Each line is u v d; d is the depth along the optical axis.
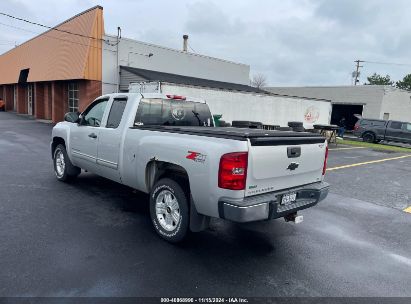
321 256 4.16
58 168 7.13
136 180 4.84
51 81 24.31
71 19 23.22
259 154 3.63
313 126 21.72
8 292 3.01
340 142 23.27
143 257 3.84
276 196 3.87
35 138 14.66
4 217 4.82
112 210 5.38
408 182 9.44
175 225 4.22
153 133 4.52
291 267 3.82
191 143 3.90
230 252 4.12
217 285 3.34
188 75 27.77
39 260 3.61
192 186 3.88
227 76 31.80
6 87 36.03
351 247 4.50
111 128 5.36
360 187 8.44
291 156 4.03
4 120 24.16
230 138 3.58
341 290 3.39
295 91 38.44
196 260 3.85
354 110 36.12
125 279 3.34
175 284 3.31
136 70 21.95
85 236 4.31
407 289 3.48
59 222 4.74
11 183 6.78
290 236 4.78
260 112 19.27
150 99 5.25
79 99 22.20
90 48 20.45
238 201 3.52
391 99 32.97
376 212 6.26
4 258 3.61
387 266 3.99
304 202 4.26
